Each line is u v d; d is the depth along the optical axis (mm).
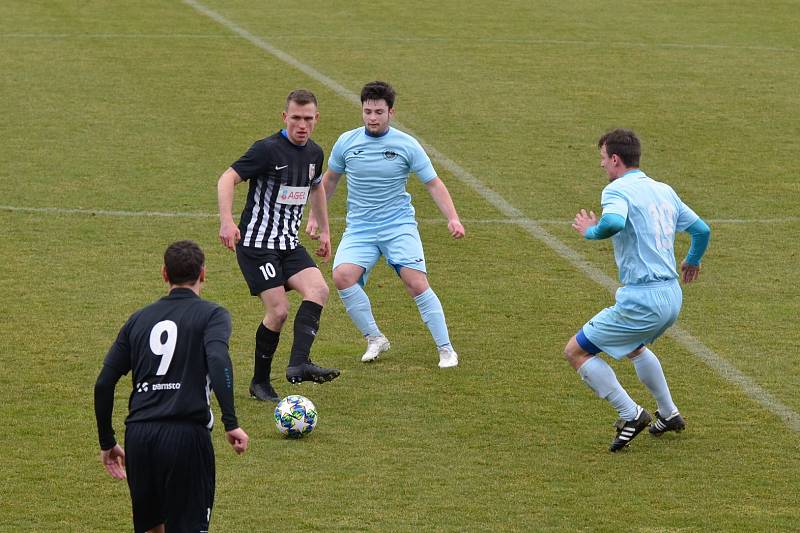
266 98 56750
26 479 22516
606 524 21078
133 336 18484
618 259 24062
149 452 18047
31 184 43375
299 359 25828
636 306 23578
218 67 62406
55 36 67750
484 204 42781
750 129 53156
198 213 41000
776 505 21891
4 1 76000
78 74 59750
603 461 23781
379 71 62625
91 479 22609
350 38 70000
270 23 73500
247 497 21953
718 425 25641
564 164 47750
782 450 24391
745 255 37906
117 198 42219
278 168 26422
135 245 37625
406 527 20859
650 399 27031
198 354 18297
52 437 24359
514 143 50469
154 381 18234
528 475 23078
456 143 50281
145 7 76500
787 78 62656
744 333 31250
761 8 80500
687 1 82438
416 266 28750
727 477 23094
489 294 34188
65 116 52469
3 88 56531
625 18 77000
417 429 25219
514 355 29594
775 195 44281
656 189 23906
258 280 26500
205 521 18375
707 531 20859
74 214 40375
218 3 78875
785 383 27953
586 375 24125
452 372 28484
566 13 78250
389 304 33469
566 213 42062
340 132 51750
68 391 26688
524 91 59125
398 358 29438
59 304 32344
